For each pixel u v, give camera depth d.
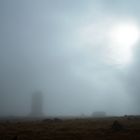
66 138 39.50
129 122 68.00
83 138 38.94
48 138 39.81
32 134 45.44
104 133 44.28
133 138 37.59
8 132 49.84
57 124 69.56
